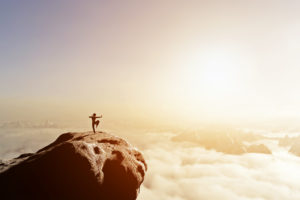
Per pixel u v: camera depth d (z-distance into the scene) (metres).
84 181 12.34
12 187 11.12
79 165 12.66
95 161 13.80
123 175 14.60
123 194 13.85
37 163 12.55
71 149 13.34
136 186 15.05
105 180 13.77
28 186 11.30
